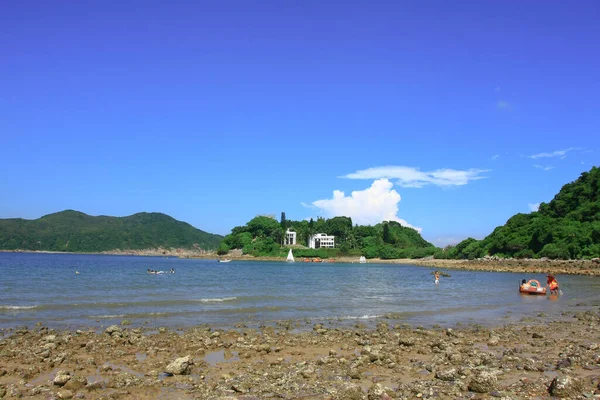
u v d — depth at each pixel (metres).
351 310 33.78
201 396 12.87
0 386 13.31
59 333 22.02
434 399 12.30
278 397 12.76
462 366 16.22
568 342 21.69
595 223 135.50
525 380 13.99
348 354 18.73
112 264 147.62
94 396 12.77
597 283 76.50
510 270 127.19
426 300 42.94
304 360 17.70
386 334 23.38
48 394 12.88
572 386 12.42
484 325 27.86
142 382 14.08
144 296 39.66
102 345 19.36
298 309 33.56
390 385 14.04
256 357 18.02
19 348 18.41
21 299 35.47
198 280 69.69
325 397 12.77
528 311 35.78
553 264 124.19
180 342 20.20
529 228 160.25
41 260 173.00
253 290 50.25
